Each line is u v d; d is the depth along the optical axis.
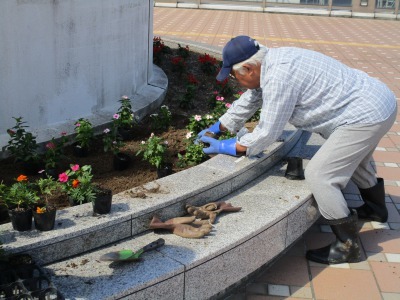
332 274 4.14
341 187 4.21
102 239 3.52
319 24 18.30
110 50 5.87
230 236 3.70
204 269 3.48
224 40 14.25
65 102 5.38
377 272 4.17
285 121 4.02
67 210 3.64
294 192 4.42
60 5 5.06
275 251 4.08
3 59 4.71
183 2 20.19
